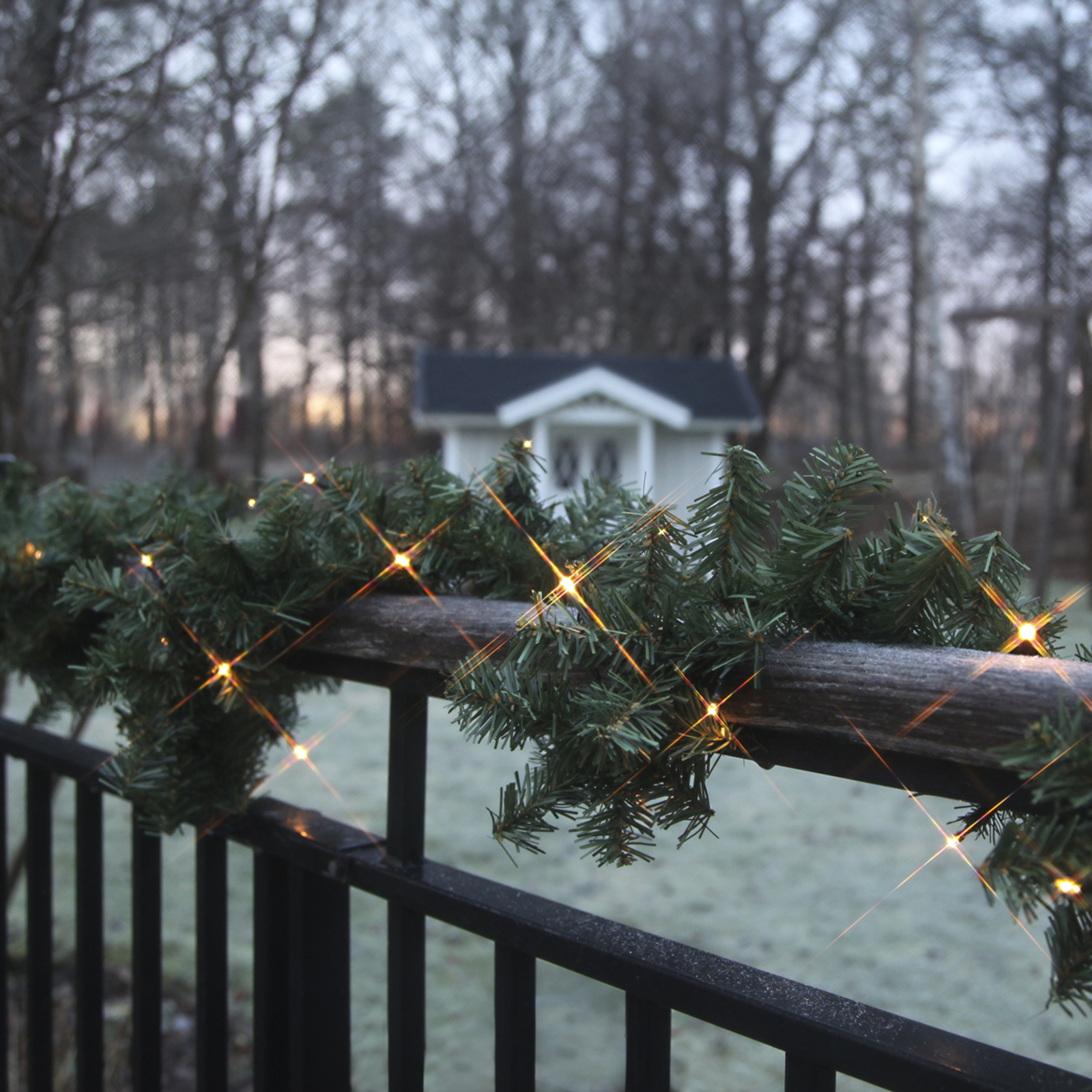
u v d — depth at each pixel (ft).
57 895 11.43
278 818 3.66
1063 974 1.82
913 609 2.31
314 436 45.78
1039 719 1.84
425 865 3.26
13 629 4.28
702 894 12.44
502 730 2.51
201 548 3.26
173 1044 8.20
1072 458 60.08
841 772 2.23
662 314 69.36
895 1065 2.14
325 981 3.61
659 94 55.47
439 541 3.29
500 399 35.94
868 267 62.59
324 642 3.32
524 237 54.85
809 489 2.37
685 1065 8.98
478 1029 9.04
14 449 8.98
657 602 2.47
